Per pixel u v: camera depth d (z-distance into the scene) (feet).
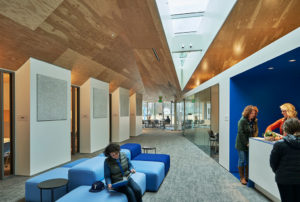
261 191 13.75
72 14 15.03
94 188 10.57
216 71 30.71
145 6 12.16
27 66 17.81
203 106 28.37
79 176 11.73
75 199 9.64
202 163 22.04
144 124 85.40
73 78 25.18
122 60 28.14
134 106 49.67
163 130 65.46
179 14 21.65
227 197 13.03
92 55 22.90
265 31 15.70
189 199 12.79
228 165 18.62
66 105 22.50
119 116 39.24
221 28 15.21
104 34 19.39
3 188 14.80
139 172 14.33
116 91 39.32
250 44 18.52
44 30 15.66
